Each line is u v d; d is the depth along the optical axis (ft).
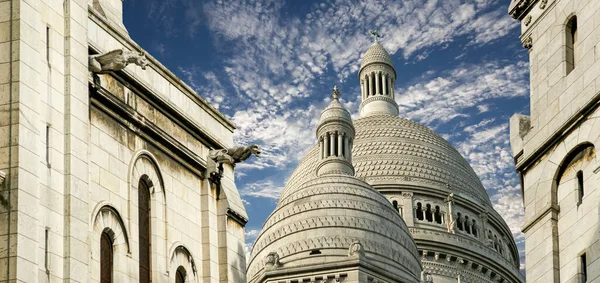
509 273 461.37
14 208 116.57
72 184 124.36
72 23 130.41
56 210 122.31
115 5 153.48
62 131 125.90
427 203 469.98
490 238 477.77
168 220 144.97
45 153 122.72
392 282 321.52
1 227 116.16
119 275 133.90
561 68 160.04
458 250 450.30
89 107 133.69
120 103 138.72
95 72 134.62
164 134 146.41
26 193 117.91
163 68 148.36
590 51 155.33
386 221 346.74
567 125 154.92
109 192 135.23
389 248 338.54
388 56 554.46
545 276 153.58
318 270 316.81
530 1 170.30
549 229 155.02
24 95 120.67
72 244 122.31
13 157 118.01
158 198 144.25
